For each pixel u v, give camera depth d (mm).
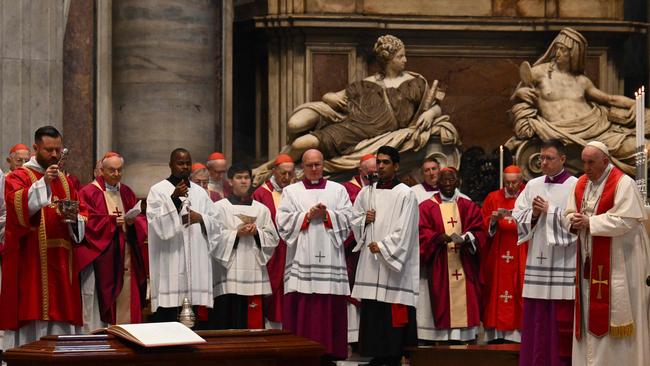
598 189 17719
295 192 22250
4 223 18281
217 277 22562
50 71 27578
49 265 18844
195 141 30047
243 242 22594
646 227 18000
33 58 27328
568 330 18891
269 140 33375
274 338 12266
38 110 27391
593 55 34312
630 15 36188
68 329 19172
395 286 21672
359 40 33531
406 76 31625
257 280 22609
